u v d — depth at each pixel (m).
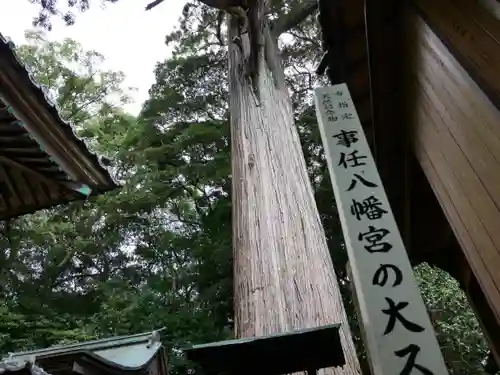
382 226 1.75
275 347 1.95
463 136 1.91
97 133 12.91
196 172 10.52
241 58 7.28
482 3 1.66
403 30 2.46
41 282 10.98
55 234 11.22
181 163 11.10
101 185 3.22
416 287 1.56
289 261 4.14
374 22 2.38
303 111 10.69
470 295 3.34
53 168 2.97
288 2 9.95
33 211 3.34
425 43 2.19
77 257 11.33
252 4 7.11
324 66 2.84
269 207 4.70
